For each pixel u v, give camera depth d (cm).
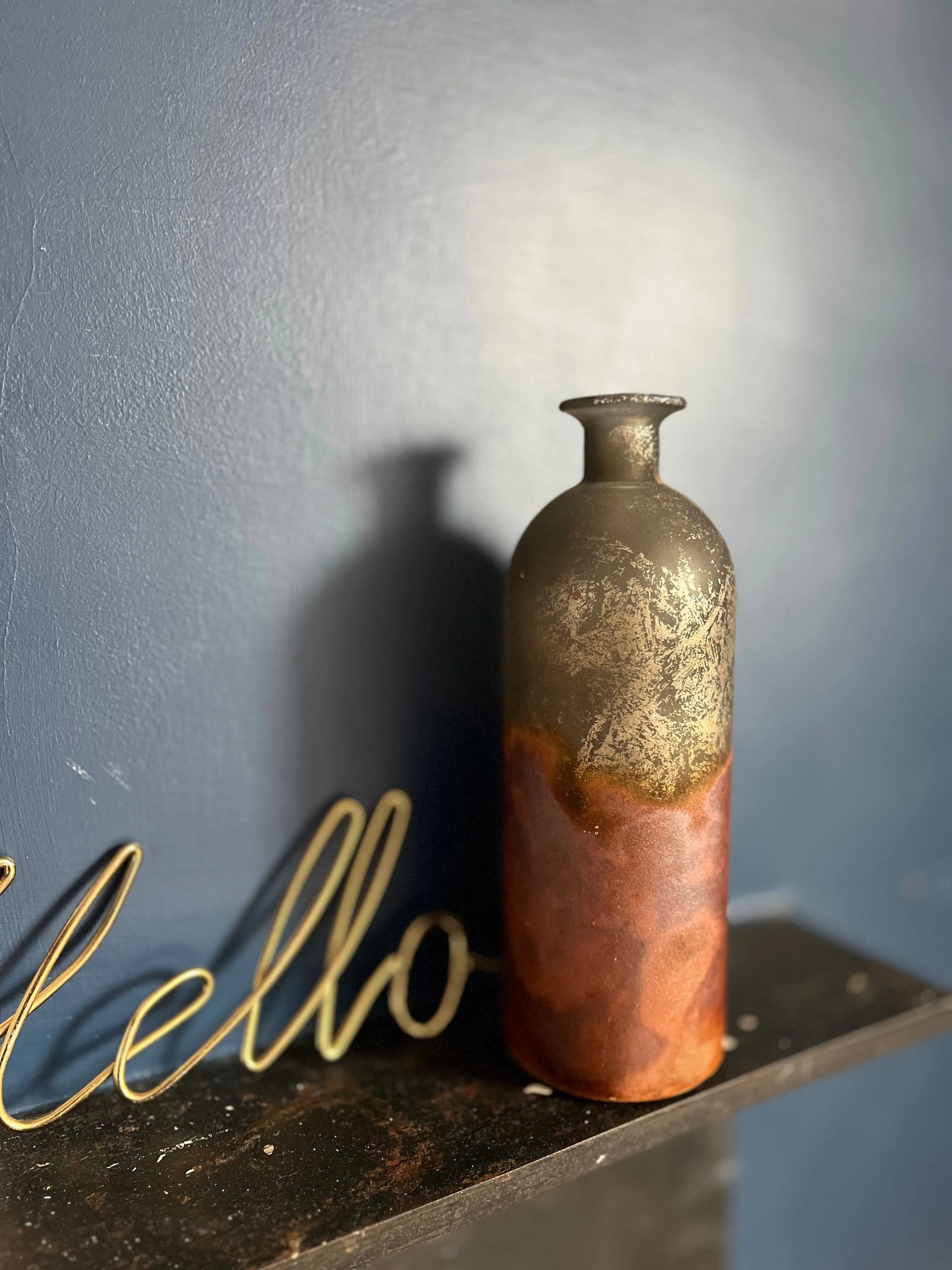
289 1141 41
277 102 43
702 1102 44
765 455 59
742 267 57
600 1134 41
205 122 42
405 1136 41
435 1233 38
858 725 65
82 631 42
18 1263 35
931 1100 74
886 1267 74
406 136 46
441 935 52
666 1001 42
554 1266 58
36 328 40
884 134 61
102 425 41
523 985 44
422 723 49
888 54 61
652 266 54
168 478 43
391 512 47
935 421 66
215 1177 39
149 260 41
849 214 60
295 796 47
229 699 45
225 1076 45
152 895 44
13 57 38
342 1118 42
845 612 64
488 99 48
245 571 45
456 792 51
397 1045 48
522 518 51
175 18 41
